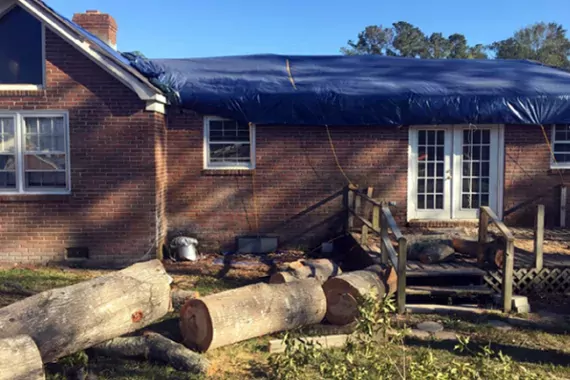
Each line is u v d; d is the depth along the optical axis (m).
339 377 4.39
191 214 10.91
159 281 5.71
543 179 11.09
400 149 10.92
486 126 11.00
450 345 5.98
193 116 10.76
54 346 4.80
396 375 4.84
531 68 12.76
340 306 6.47
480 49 77.12
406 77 11.56
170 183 10.84
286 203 10.95
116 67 9.58
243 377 5.09
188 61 12.38
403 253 6.94
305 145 10.88
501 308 7.29
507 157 11.04
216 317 5.49
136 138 9.80
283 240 11.00
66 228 9.86
